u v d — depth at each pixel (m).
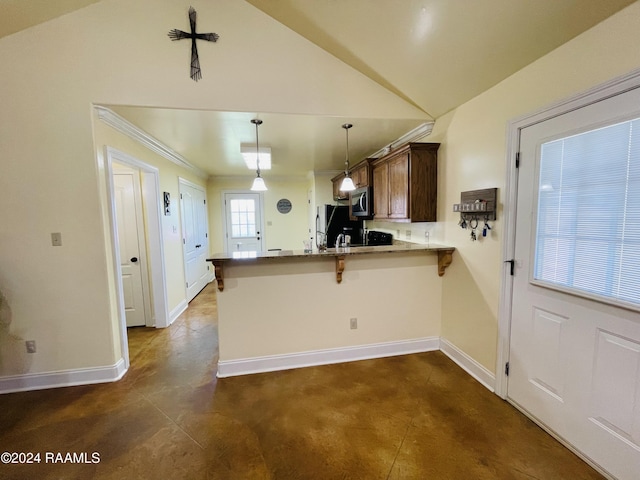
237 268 2.39
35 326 2.25
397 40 1.98
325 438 1.73
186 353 2.87
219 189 6.23
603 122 1.39
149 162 3.25
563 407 1.65
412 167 2.73
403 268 2.73
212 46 2.22
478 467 1.52
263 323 2.48
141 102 2.16
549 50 1.62
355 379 2.35
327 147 3.62
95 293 2.30
